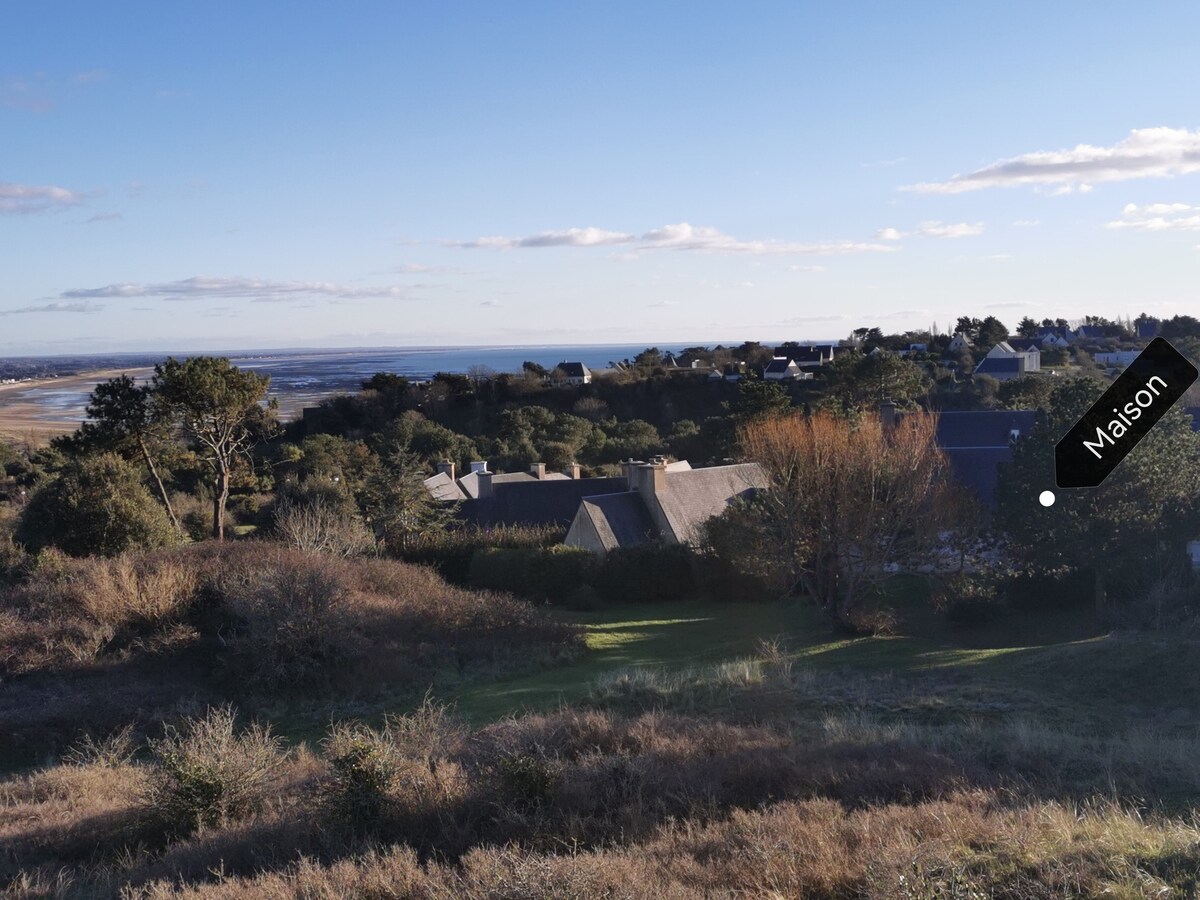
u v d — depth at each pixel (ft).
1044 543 79.66
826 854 22.27
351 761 30.86
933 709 43.34
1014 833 22.50
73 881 27.30
